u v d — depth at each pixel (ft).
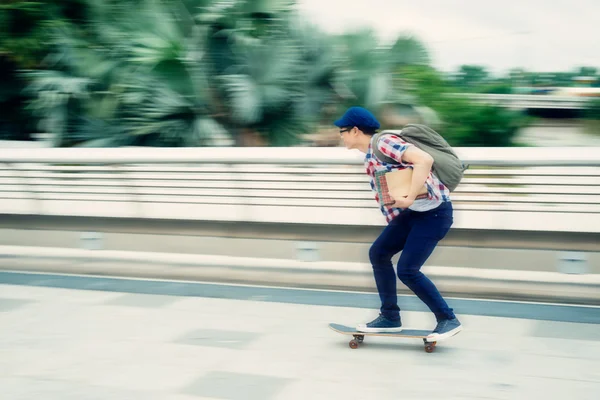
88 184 22.81
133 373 12.41
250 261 20.16
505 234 17.97
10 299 17.62
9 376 12.36
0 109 55.21
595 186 17.49
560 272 17.60
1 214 23.30
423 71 55.01
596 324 14.97
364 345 13.84
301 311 16.34
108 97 43.83
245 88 41.42
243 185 20.94
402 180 12.29
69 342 14.17
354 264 19.42
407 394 11.28
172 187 21.80
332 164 19.58
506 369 12.38
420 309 16.52
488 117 57.93
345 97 46.29
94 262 21.26
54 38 45.75
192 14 42.88
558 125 102.53
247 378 12.10
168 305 16.94
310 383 11.82
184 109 42.29
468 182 18.60
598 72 99.71
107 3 44.86
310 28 44.47
